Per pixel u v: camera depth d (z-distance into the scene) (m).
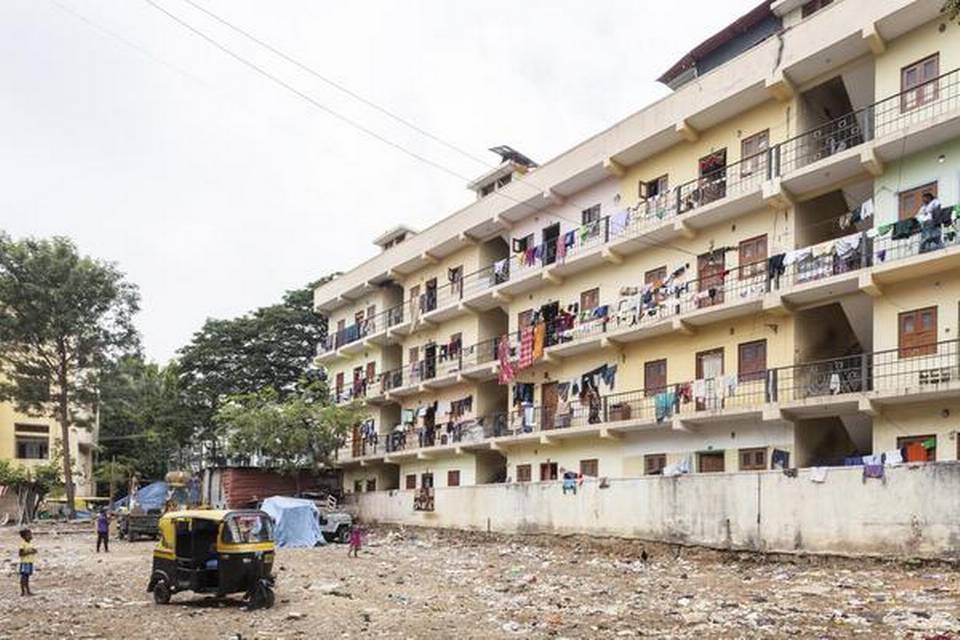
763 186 30.19
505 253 49.12
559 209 42.25
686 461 33.44
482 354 46.94
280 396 70.62
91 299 61.91
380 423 56.81
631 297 36.56
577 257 38.78
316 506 43.88
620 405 36.34
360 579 26.39
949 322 25.34
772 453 30.05
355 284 60.03
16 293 59.25
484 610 19.41
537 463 41.81
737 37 35.44
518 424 42.84
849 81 29.36
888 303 26.92
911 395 25.12
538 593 22.06
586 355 39.50
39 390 61.22
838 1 27.98
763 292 30.47
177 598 22.31
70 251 61.78
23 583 23.23
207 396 71.19
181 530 21.16
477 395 47.53
